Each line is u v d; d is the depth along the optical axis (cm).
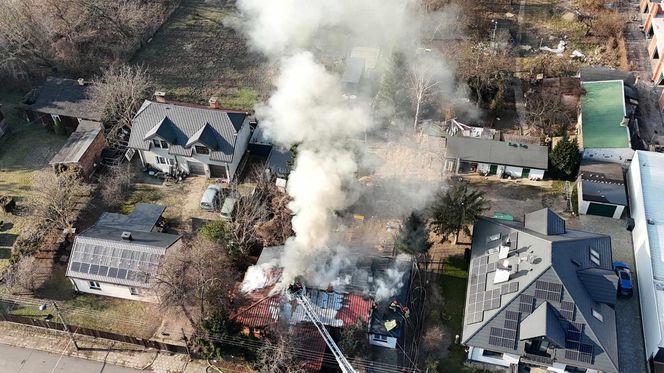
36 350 4797
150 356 4719
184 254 4719
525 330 4191
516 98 6956
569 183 5941
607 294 4403
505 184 5981
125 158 6362
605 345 4162
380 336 4569
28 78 7262
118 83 6481
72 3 7556
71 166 5925
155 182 6153
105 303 5088
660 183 5488
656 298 4584
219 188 5856
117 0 8006
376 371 4469
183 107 6088
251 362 4534
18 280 5047
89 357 4734
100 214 5812
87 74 7375
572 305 4219
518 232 4712
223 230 5172
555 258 4344
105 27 7788
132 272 4906
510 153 5981
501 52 7531
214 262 4681
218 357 4572
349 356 4450
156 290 4575
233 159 5928
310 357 4344
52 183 5594
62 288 5194
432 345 4644
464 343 4288
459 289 5044
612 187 5634
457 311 4891
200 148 5919
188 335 4797
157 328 4891
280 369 4316
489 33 7950
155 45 8044
